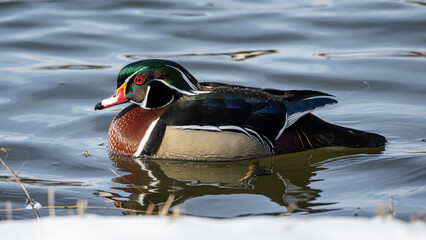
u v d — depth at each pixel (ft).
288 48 62.03
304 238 20.07
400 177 36.70
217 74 56.03
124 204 33.76
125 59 59.21
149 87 41.78
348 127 45.78
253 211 32.45
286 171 38.96
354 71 56.49
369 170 38.27
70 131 45.75
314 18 68.69
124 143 41.75
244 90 41.91
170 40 63.67
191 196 35.01
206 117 40.47
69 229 21.02
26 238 20.44
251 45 62.75
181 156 40.83
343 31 65.46
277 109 41.19
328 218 22.20
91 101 51.26
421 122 46.14
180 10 72.18
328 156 41.14
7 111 48.75
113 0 75.05
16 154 41.47
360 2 73.41
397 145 42.47
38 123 46.83
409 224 21.16
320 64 58.18
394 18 67.87
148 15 70.28
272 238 20.04
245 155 41.04
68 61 59.11
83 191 35.65
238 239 19.95
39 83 54.03
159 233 20.52
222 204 33.63
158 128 40.98
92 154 41.86
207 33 65.36
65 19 69.05
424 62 57.82
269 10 71.72
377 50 60.90
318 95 42.27
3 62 58.54
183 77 41.96
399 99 50.98
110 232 20.70
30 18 69.05
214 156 40.75
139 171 39.09
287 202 33.71
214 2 75.05
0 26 66.64
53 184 36.76
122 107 50.62
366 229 20.74
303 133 41.96
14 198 34.53
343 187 35.78
